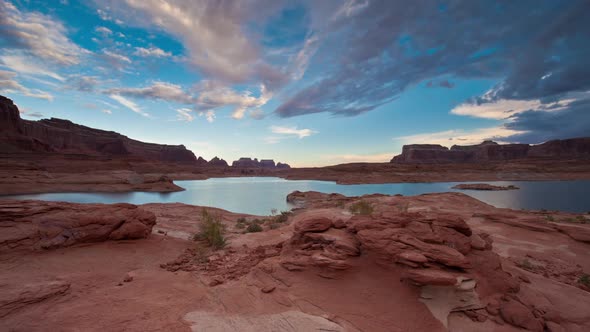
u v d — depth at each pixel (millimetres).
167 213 23984
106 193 56969
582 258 12219
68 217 10773
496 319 5980
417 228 7766
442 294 6191
